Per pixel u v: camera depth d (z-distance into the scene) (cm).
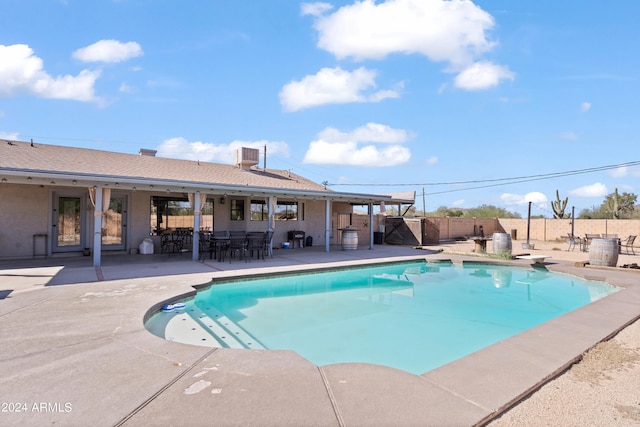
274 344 562
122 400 287
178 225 1449
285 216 1741
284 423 258
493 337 611
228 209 1573
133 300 628
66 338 432
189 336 566
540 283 1063
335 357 518
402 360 510
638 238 2117
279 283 997
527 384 332
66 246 1234
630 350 436
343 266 1141
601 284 998
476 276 1174
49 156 1243
